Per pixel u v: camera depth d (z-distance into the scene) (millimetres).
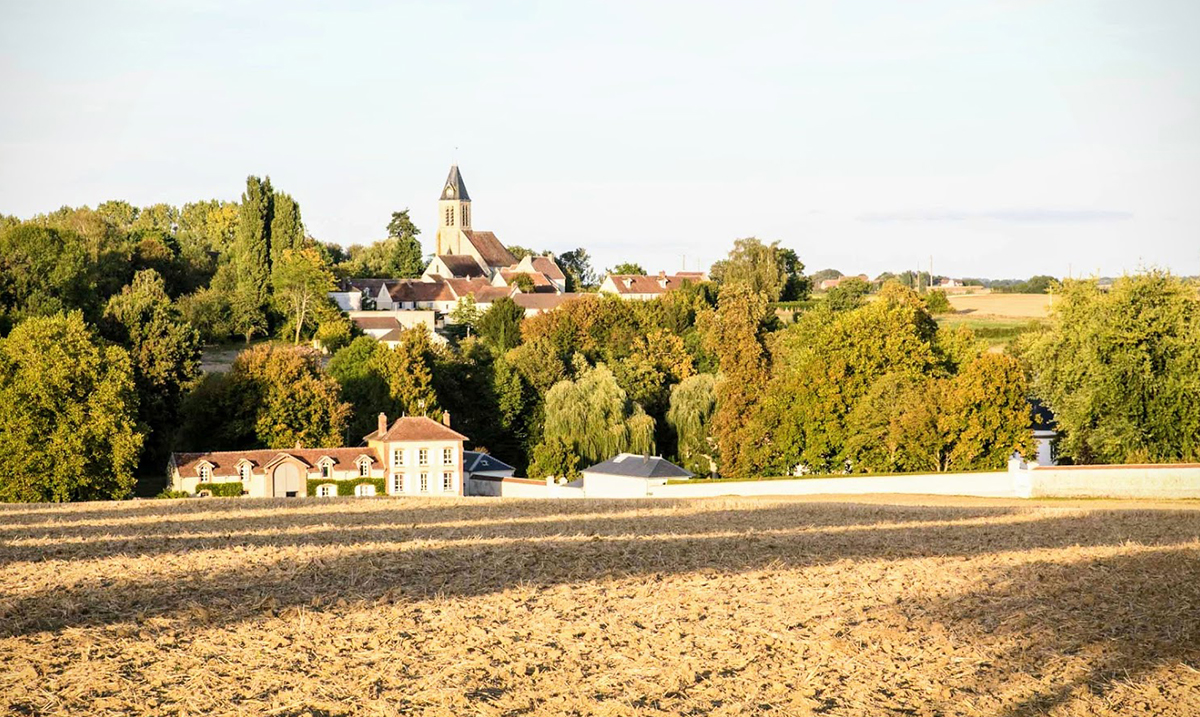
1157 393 68625
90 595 28672
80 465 75375
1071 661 23422
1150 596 29047
